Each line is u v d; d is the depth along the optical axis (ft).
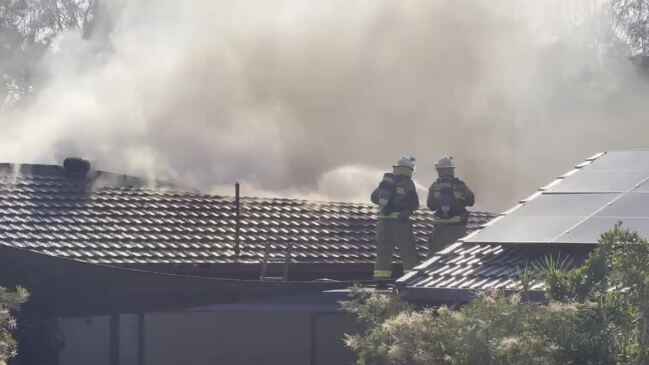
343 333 48.67
